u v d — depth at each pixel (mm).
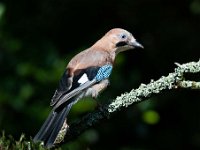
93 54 9133
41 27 16453
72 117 12922
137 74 15695
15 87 13609
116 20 17469
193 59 17109
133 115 14672
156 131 15797
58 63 14047
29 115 13492
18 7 16406
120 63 14469
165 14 17672
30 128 13461
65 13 17016
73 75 8570
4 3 15852
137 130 14828
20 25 16156
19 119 13508
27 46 14547
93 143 14484
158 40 17266
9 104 13438
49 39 15906
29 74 13758
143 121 14812
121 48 9945
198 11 17531
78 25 17109
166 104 15906
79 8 17188
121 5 17578
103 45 9820
